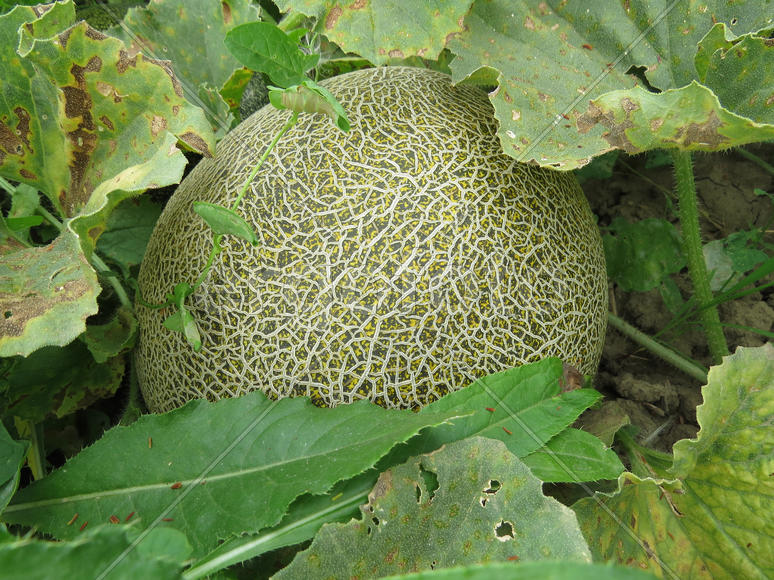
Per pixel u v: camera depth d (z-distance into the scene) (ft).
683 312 1.49
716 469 0.96
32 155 1.06
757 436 0.94
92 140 1.03
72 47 0.95
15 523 0.90
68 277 0.90
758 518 0.94
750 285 1.56
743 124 0.91
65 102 0.99
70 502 0.91
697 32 1.16
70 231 0.91
